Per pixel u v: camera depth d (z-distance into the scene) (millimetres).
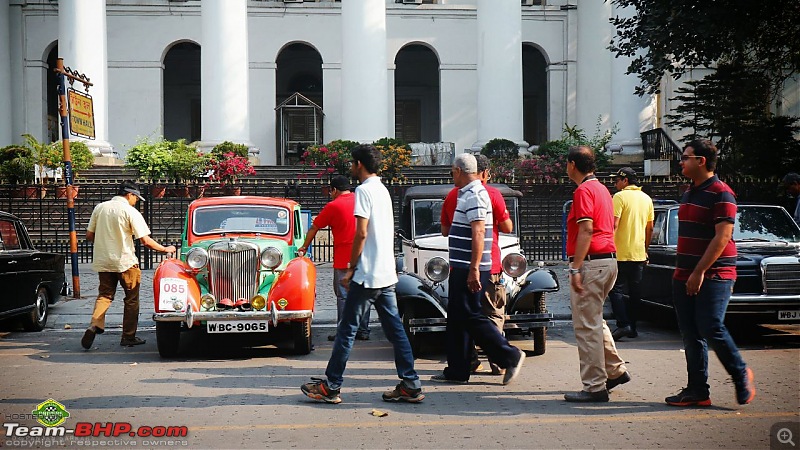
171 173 22844
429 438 5859
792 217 11906
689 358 6785
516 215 10453
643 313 12438
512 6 28609
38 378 8211
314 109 31922
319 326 12172
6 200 20547
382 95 27938
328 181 23047
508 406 6832
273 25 32594
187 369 8711
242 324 9211
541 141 37094
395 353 6992
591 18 31469
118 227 10203
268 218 10633
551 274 9367
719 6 15602
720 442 5703
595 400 6953
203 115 27609
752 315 9977
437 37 33438
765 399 7008
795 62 19359
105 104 27266
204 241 9938
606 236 6977
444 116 33469
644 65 16938
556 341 10445
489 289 7664
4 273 10516
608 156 27469
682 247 6766
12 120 31906
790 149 21438
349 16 27828
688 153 6703
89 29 26672
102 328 10086
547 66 33969
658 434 5914
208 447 5695
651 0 16516
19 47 31891
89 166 24812
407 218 10578
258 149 29703
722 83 21984
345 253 9961
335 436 5938
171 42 32125
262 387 7711
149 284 16141
